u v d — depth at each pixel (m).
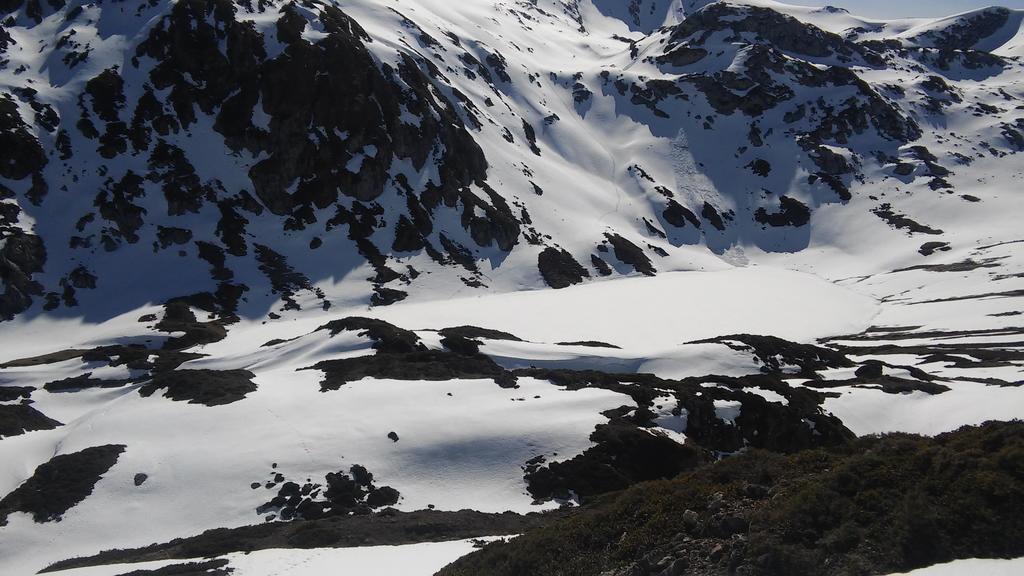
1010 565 15.20
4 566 39.97
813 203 160.12
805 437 55.28
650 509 22.16
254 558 34.09
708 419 55.22
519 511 44.78
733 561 18.03
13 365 74.88
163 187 107.44
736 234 152.38
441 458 49.16
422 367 63.03
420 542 37.81
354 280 105.06
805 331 97.00
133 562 37.31
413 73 137.38
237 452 48.66
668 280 120.50
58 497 45.22
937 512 17.25
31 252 94.56
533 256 119.88
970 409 56.12
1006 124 190.00
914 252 137.75
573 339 87.56
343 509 43.84
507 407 54.62
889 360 77.69
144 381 68.50
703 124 178.88
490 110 158.62
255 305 97.12
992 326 90.56
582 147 167.38
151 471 47.25
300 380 60.75
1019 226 142.12
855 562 16.70
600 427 51.78
